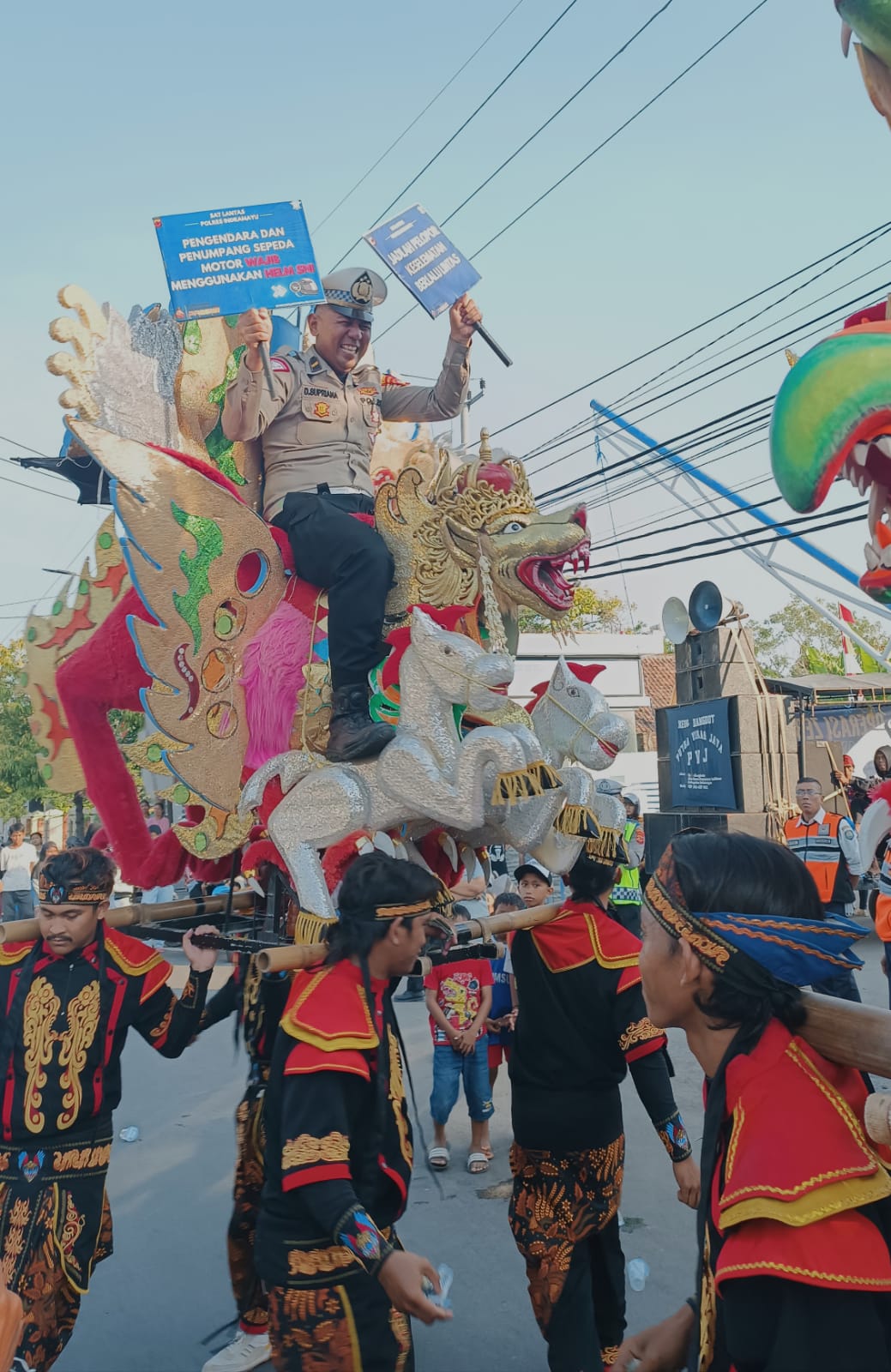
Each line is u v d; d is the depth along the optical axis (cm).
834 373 163
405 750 327
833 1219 136
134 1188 575
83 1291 308
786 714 1404
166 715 348
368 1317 248
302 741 357
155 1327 418
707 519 1291
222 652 365
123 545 345
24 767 2181
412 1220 517
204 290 355
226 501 367
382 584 365
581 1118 329
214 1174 594
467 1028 586
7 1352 162
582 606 3105
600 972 330
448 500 378
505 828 368
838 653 3130
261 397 380
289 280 362
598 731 376
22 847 1645
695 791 1393
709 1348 150
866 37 161
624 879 846
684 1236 487
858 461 166
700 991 157
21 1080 310
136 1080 806
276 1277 251
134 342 363
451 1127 674
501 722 326
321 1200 234
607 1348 344
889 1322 135
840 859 836
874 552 176
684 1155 323
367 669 361
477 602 379
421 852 396
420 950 273
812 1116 144
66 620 461
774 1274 133
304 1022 254
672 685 2477
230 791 364
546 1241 326
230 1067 834
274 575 380
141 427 364
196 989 339
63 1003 316
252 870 372
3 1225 305
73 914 317
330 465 405
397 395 452
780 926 151
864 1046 141
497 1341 396
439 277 431
